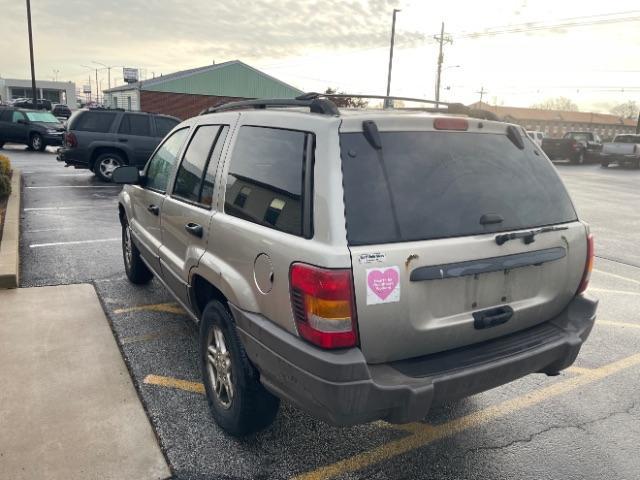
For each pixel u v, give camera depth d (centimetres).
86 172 1482
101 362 380
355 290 219
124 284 551
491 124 279
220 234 292
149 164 457
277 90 4025
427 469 285
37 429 299
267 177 266
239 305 266
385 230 229
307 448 298
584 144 2827
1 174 942
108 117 1283
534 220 277
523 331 282
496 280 260
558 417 339
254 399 279
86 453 281
